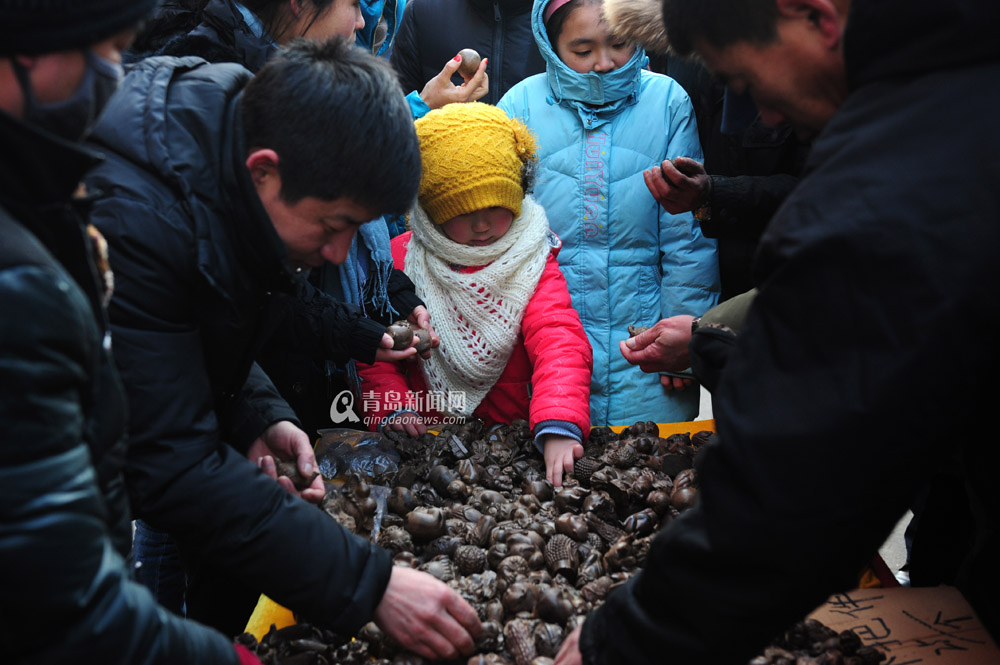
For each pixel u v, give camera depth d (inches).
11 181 25.9
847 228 28.3
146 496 41.8
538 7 84.3
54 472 25.3
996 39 28.7
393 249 84.7
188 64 47.1
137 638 28.1
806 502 28.9
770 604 30.9
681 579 32.2
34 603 24.9
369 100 41.4
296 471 55.6
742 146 83.9
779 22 33.3
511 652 45.8
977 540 41.3
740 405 30.8
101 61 26.7
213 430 43.9
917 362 27.2
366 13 86.4
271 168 42.2
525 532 54.9
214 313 44.3
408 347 69.9
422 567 51.5
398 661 45.3
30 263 24.9
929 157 28.2
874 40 30.5
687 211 80.7
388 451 66.7
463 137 69.1
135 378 40.8
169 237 40.9
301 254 46.3
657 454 65.7
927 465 28.8
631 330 79.0
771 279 30.7
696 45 36.5
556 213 88.8
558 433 66.2
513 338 75.2
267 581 42.8
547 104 89.7
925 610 48.9
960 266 26.9
